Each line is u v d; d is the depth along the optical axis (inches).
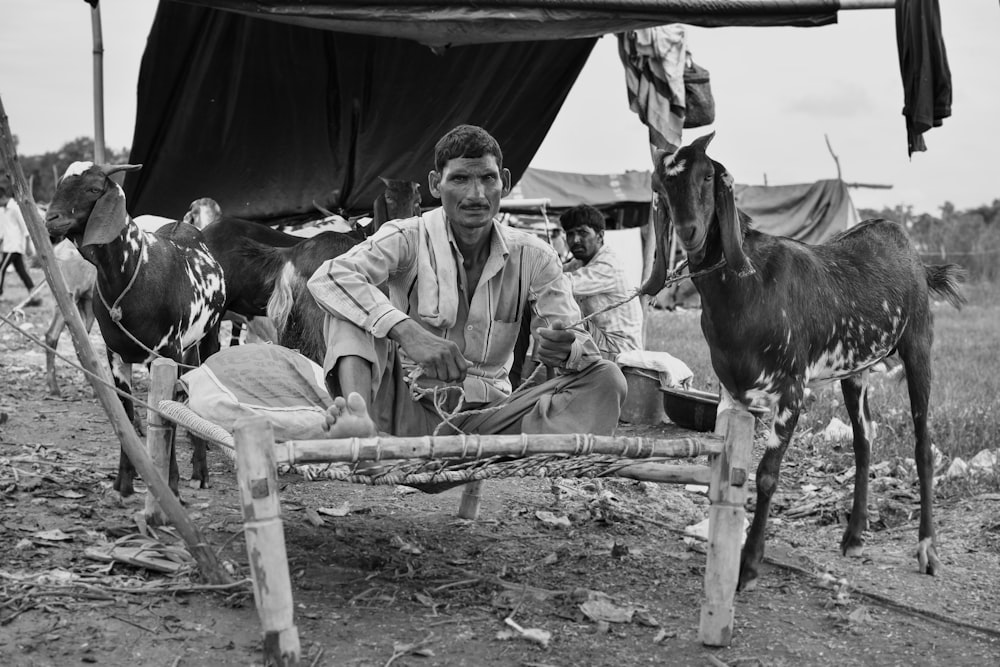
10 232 727.7
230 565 167.6
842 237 219.1
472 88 352.8
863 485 210.5
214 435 145.7
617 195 673.6
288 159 354.9
